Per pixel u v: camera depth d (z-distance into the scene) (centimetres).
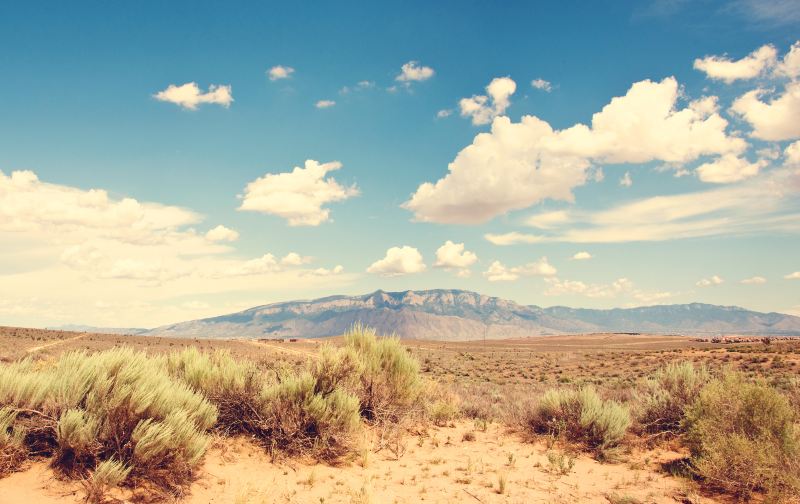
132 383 610
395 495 621
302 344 11506
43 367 689
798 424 814
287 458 721
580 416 1011
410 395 1041
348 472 705
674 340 15850
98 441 538
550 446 946
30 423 522
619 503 624
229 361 900
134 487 524
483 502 612
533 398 1522
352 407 816
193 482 579
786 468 636
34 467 505
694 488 685
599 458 875
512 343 18288
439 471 751
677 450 930
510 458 832
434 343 16038
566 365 6094
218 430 746
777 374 3491
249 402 770
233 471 638
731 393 776
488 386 2892
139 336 9375
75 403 554
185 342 8650
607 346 13788
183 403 677
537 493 661
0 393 524
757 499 636
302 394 787
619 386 2588
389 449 856
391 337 1114
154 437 548
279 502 558
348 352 996
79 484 496
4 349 4047
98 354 659
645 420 1072
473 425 1170
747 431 719
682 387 1056
